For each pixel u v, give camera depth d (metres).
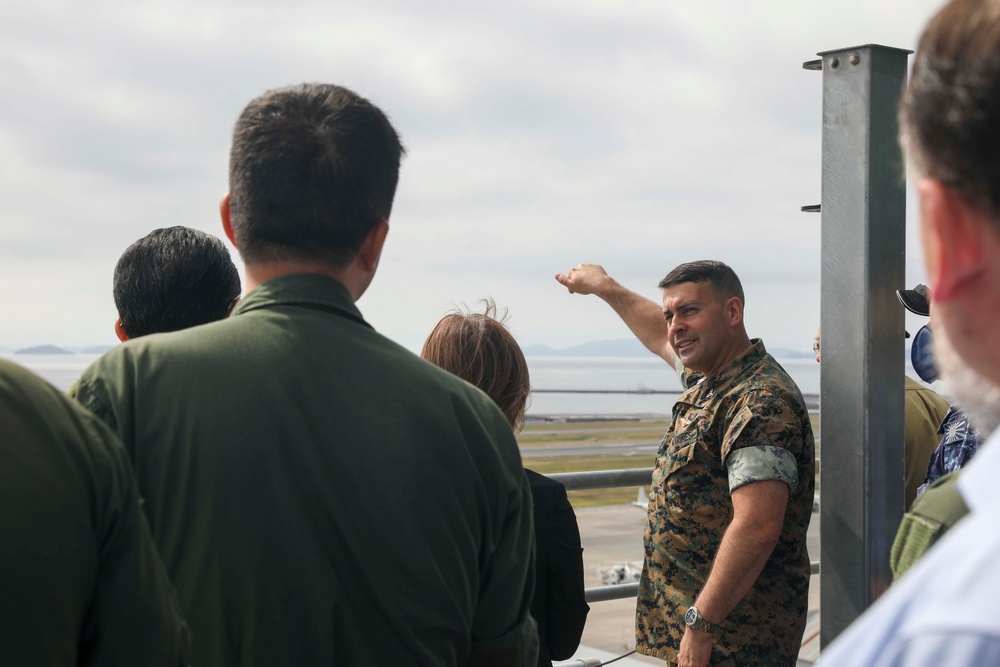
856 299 2.34
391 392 1.22
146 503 1.15
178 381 1.18
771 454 2.40
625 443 105.62
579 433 119.81
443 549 1.21
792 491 2.45
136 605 0.88
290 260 1.27
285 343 1.21
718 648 2.49
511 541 1.30
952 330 0.59
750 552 2.35
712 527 2.57
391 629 1.18
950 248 0.57
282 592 1.15
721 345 2.69
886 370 2.34
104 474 0.87
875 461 2.33
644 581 2.70
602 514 52.03
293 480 1.16
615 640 20.17
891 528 2.35
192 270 1.87
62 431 0.85
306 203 1.25
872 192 2.30
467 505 1.23
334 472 1.17
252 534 1.14
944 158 0.56
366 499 1.17
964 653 0.44
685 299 2.69
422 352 2.09
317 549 1.16
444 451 1.22
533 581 1.38
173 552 1.14
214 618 1.14
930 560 0.51
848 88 2.34
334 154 1.25
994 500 0.51
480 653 1.29
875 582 2.33
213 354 1.20
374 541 1.17
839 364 2.38
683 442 2.63
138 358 1.21
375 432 1.19
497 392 2.03
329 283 1.27
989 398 0.58
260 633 1.14
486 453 1.27
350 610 1.17
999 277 0.56
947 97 0.56
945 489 0.86
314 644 1.16
